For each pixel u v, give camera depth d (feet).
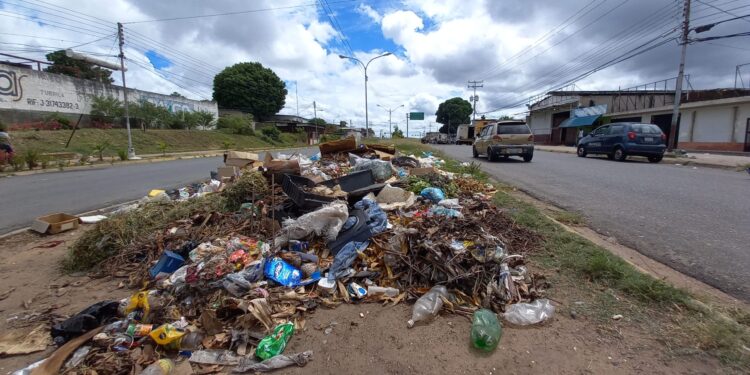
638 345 7.58
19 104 76.89
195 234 14.29
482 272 9.90
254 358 7.67
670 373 6.82
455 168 36.68
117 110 97.19
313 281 10.66
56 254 14.64
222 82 189.37
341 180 20.90
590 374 6.91
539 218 16.24
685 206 19.21
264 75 198.59
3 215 21.77
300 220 12.91
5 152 48.08
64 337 8.54
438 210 15.81
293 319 9.02
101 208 23.82
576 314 8.72
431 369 7.21
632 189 24.76
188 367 7.44
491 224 14.73
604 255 11.32
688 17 53.72
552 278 10.50
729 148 67.15
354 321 8.91
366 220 13.35
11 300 10.77
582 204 20.29
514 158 55.01
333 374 7.17
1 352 8.16
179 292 9.93
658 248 13.02
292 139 187.21
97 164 58.13
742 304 9.11
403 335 8.30
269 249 12.28
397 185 23.31
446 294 9.53
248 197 17.39
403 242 11.35
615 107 111.34
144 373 7.09
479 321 8.31
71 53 66.80
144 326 8.56
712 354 7.22
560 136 125.18
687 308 8.71
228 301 9.14
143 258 13.07
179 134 111.14
